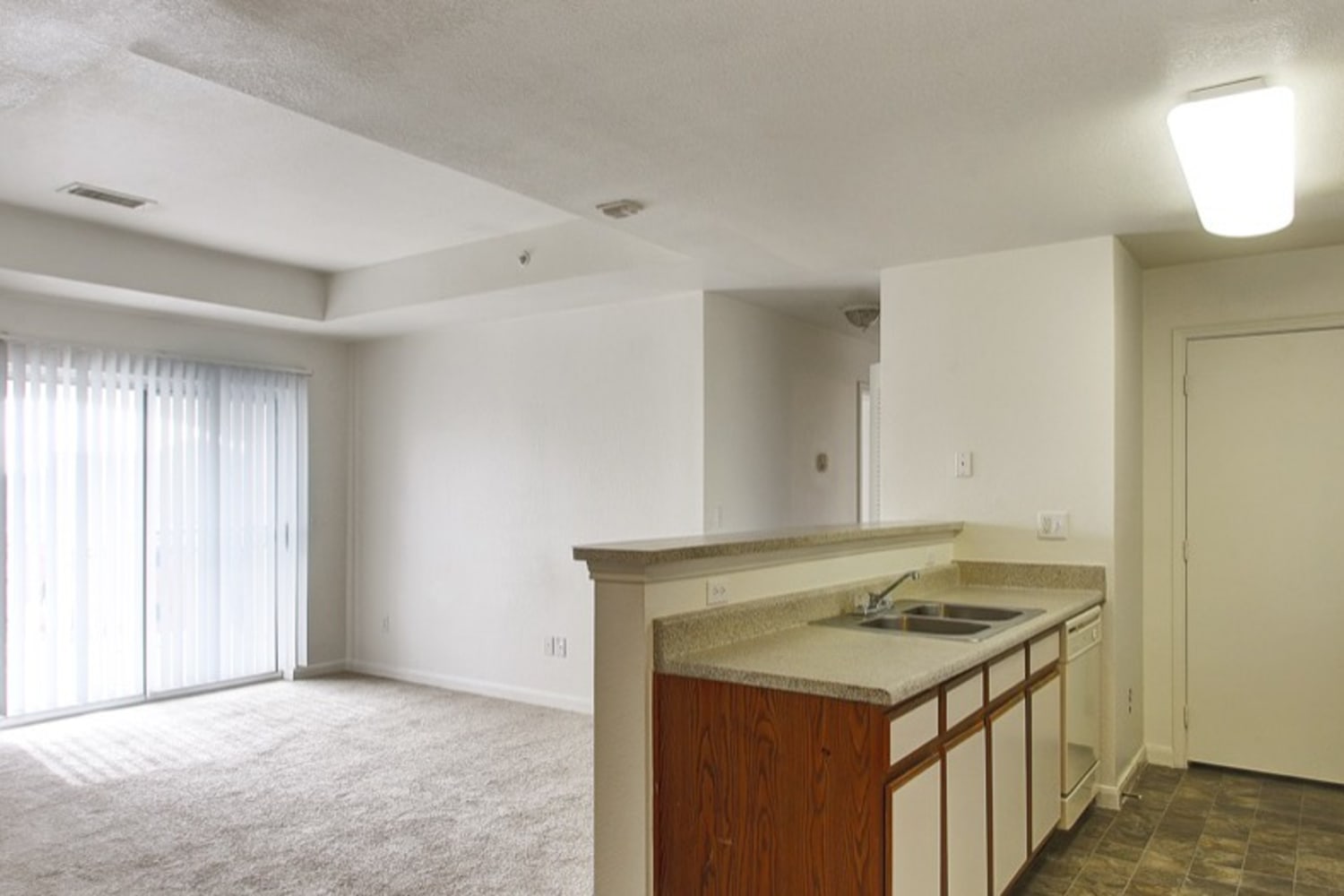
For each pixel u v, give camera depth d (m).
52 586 4.88
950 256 3.89
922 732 2.13
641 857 2.29
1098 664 3.53
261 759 4.25
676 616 2.37
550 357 5.41
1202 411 4.05
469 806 3.63
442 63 2.04
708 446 4.79
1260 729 3.91
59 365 4.93
